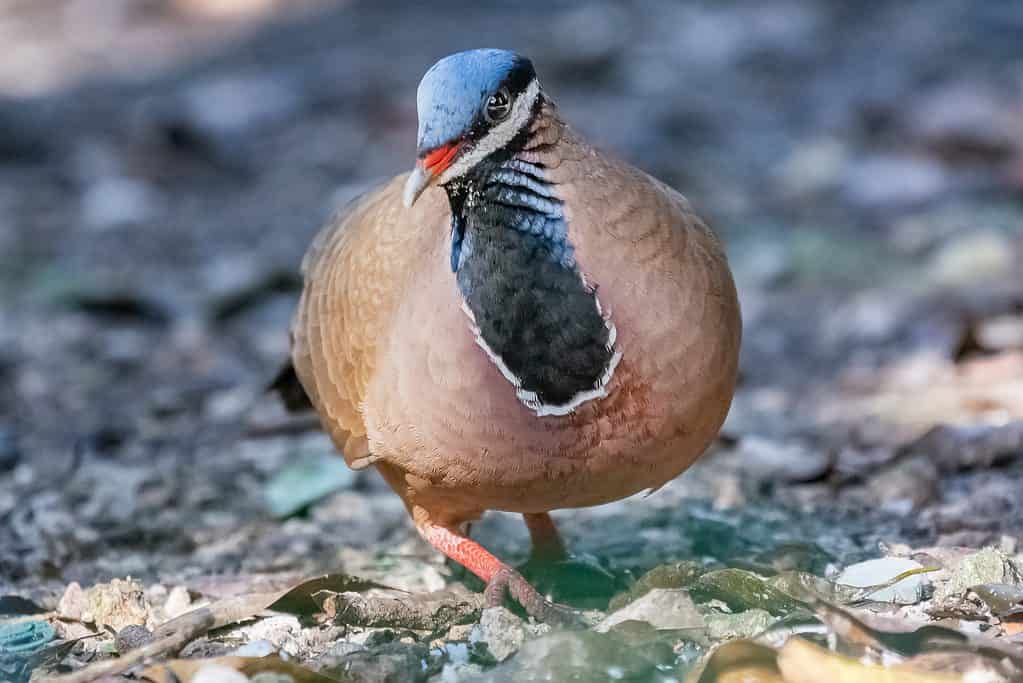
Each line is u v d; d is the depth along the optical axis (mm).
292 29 28859
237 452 12688
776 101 22625
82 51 28859
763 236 17906
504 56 7996
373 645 8297
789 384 13867
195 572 10047
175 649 8039
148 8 31188
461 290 8016
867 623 7359
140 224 20031
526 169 7949
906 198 18594
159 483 11789
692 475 11344
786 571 8664
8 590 9898
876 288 16109
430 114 8023
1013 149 19172
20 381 15125
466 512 8836
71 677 7727
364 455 8812
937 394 12711
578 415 7957
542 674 7625
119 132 23516
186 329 16469
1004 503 10133
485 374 7984
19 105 25281
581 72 24125
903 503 10430
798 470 11031
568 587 9289
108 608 9047
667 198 8406
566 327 7887
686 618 8047
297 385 10570
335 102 24062
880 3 26781
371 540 10539
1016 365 13156
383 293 8523
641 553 9883
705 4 27234
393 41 27078
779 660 7117
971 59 23250
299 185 21141
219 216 20203
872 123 21031
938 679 6945
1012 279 15680
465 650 8172
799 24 25703
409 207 8422
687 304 8016
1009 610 7977
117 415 13945
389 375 8289
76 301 17125
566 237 7914
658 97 23047
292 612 8812
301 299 9891
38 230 19938
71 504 11484
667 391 7996
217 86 24828
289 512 11031
